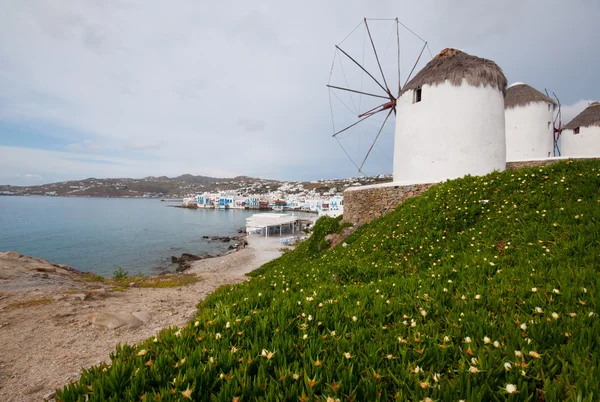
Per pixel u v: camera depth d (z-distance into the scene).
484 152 16.70
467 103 16.62
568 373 2.38
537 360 2.50
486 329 3.17
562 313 3.41
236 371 2.52
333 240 17.11
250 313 4.17
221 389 2.30
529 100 29.23
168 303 8.16
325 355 2.80
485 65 17.06
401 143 19.55
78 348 5.25
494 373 2.43
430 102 17.42
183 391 2.27
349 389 2.36
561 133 36.03
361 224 16.69
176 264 42.09
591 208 6.79
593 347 2.72
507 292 4.31
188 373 2.53
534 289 3.89
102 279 13.52
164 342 3.28
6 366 4.66
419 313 3.92
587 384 2.13
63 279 11.77
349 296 4.98
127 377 2.62
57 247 52.66
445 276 5.73
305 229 75.00
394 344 3.09
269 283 6.89
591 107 33.97
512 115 30.11
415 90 18.59
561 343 2.85
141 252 50.97
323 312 4.04
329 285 6.24
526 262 5.62
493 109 16.95
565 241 5.93
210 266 37.75
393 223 11.40
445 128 16.94
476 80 16.59
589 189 7.82
